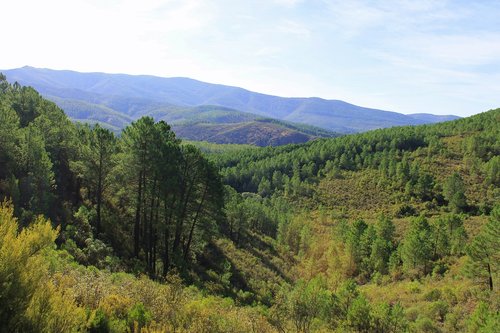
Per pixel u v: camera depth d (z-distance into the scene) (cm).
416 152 11819
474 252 3278
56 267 1457
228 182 12412
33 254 841
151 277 2617
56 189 3525
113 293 1362
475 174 9644
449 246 4778
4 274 727
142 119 2975
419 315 2831
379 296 3684
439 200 8988
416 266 4419
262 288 3706
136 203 3072
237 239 5669
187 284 2775
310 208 9800
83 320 906
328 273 5084
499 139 10700
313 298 2169
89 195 3856
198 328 1273
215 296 2559
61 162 4169
